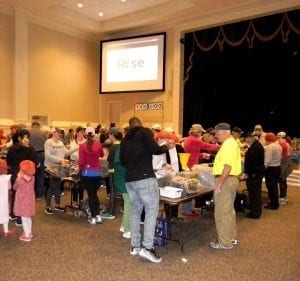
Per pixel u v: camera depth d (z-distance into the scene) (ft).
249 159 15.61
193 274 9.53
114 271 9.60
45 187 18.83
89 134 13.87
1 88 30.12
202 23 31.78
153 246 11.13
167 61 34.58
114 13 34.14
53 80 34.55
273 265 10.27
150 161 10.36
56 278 9.11
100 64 38.19
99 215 14.26
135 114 37.58
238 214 16.48
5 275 9.24
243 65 31.27
